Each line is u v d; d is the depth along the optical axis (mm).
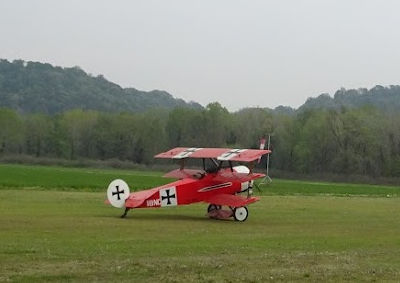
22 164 90812
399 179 82312
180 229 19094
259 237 17656
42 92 187875
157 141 97750
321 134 86750
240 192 23578
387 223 22688
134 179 52281
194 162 87625
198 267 11852
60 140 102125
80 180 46656
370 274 11664
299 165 87625
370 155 85375
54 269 11273
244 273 11383
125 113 105562
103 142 100062
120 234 17281
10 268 11289
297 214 25375
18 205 24703
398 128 85188
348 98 170125
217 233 18422
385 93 173000
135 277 10844
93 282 10391
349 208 29156
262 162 89562
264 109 96375
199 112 96125
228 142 94750
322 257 13602
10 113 103250
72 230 17703
